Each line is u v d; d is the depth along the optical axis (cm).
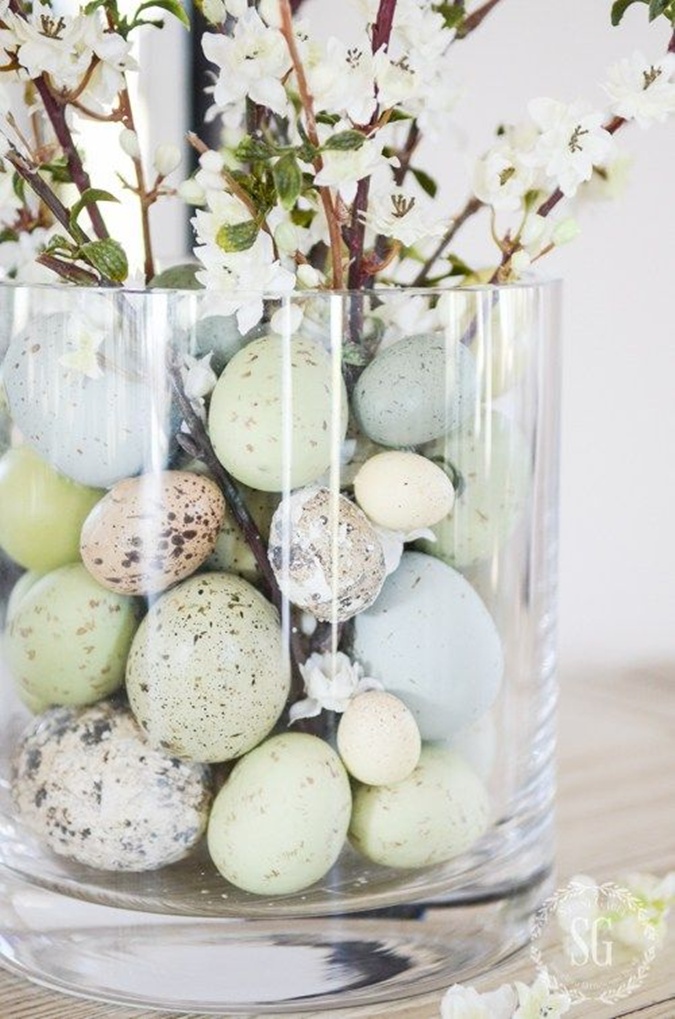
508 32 103
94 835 56
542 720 62
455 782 58
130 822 56
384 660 56
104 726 56
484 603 58
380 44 56
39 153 66
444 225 57
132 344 54
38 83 59
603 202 69
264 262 53
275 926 57
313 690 55
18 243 71
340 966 58
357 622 56
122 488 55
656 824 74
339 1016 58
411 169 67
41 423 55
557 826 73
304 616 55
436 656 56
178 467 55
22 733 58
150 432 55
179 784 56
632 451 104
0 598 58
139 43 111
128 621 56
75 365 55
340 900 58
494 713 59
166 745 56
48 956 60
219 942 57
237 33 55
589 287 104
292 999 58
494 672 58
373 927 58
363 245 61
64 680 56
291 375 54
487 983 60
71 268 60
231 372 54
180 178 111
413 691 56
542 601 61
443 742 58
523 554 60
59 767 57
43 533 56
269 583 55
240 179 55
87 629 56
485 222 105
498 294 57
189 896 57
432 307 55
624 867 69
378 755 55
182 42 111
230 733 55
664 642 104
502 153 58
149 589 55
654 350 102
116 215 110
